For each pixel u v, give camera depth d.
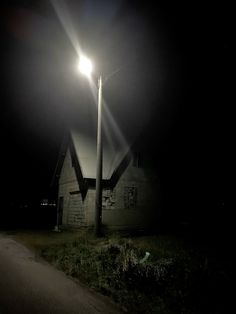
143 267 7.43
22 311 5.35
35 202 38.09
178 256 10.28
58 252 10.61
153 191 20.19
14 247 12.37
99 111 13.56
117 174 18.59
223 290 6.98
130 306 5.84
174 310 5.76
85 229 16.84
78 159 17.84
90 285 7.06
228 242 14.91
